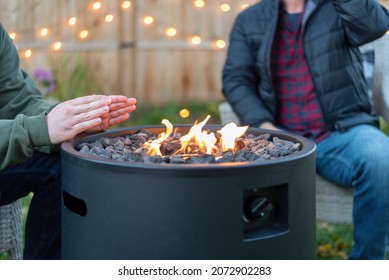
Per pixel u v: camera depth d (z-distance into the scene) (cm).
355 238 218
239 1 493
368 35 227
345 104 235
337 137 229
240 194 132
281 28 242
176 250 133
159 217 132
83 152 154
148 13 500
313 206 151
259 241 137
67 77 454
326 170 230
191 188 130
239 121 253
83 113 158
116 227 137
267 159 147
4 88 186
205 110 501
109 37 489
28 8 441
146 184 132
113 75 494
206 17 505
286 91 243
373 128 228
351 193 232
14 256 209
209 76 514
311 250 151
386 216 211
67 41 473
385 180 210
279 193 143
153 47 504
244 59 250
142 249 135
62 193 154
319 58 234
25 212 296
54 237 179
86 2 470
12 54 189
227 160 145
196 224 132
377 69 254
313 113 239
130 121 474
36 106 186
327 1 238
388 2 303
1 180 176
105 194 137
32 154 170
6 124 158
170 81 512
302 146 159
